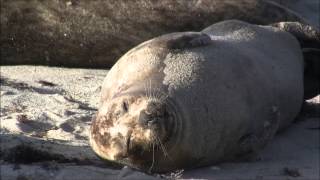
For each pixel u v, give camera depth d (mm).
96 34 40031
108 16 39844
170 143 24781
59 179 22875
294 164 27000
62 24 40188
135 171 24094
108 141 25000
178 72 27016
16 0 40219
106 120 25344
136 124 24328
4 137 25984
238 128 27281
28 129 28688
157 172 25547
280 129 31266
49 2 40125
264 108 28781
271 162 27359
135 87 26266
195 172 25922
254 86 28594
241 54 29562
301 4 52000
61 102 32594
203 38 28969
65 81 36750
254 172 25844
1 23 40344
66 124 29531
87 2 39938
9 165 23578
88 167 24219
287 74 31609
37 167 23578
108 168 24781
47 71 39375
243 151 27484
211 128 26250
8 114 30312
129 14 39750
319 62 35000
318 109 34188
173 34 29422
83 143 27422
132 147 24453
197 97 26359
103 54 40312
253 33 33000
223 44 29641
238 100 27516
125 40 39906
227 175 25422
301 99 32594
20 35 40531
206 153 26250
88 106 32406
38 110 31062
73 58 40594
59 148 26203
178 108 25531
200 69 27312
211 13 39875
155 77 26844
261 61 30484
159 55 27859
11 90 34000
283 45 33562
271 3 40875
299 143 30000
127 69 27984
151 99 25000
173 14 39750
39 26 40344
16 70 39375
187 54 27938
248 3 40281
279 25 35219
